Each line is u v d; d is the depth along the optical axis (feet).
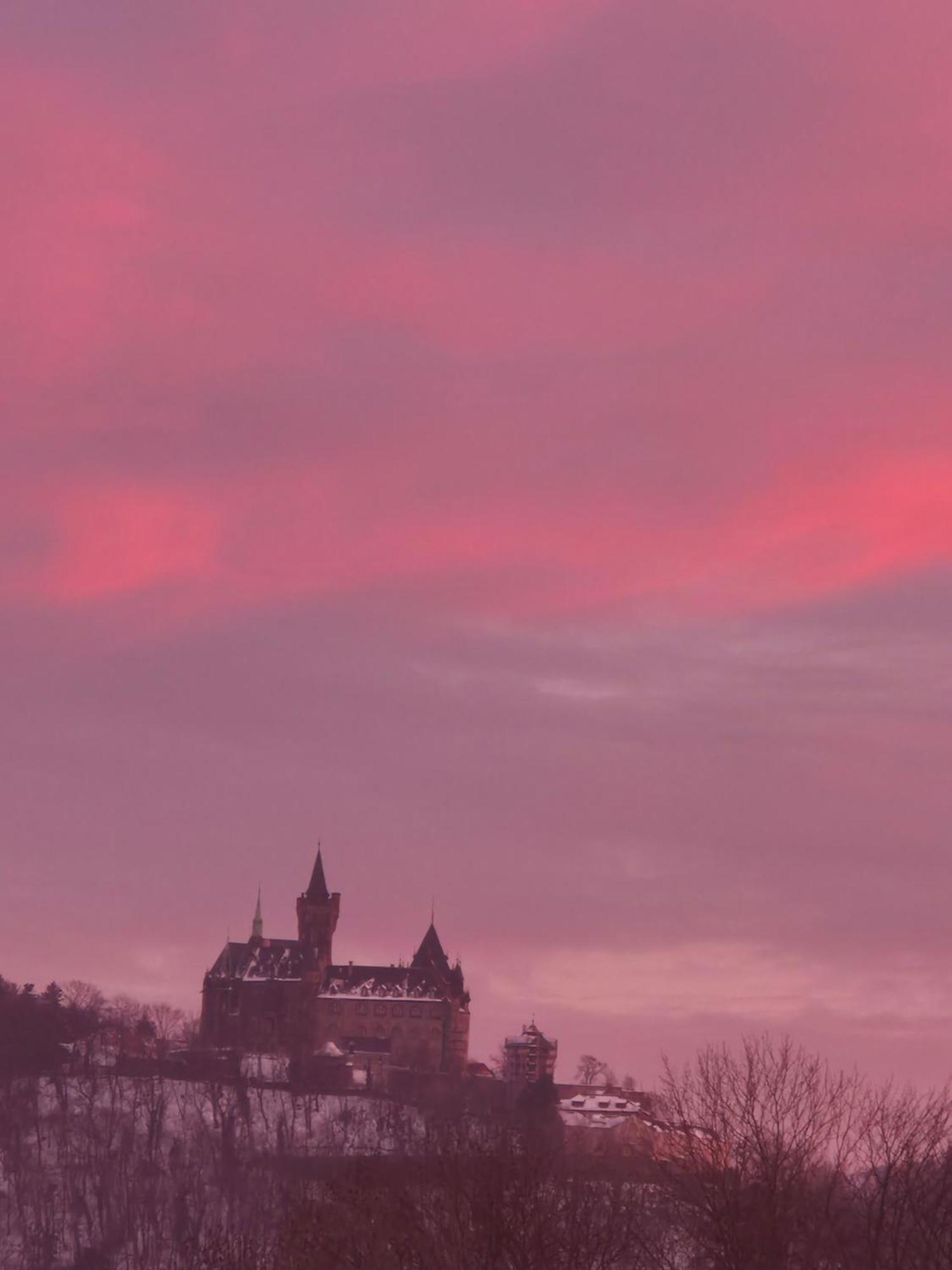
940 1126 220.23
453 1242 217.56
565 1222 227.61
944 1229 202.08
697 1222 213.87
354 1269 220.84
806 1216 210.18
